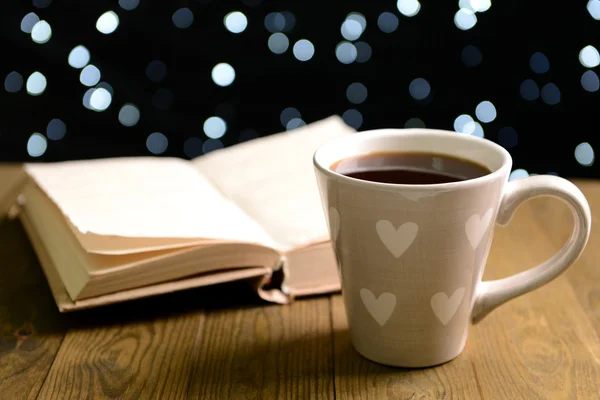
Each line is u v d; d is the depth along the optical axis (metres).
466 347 0.59
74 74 1.45
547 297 0.64
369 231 0.54
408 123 1.46
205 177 0.74
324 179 0.55
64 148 1.49
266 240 0.63
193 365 0.57
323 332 0.60
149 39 1.44
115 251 0.60
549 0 1.34
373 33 1.41
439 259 0.54
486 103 1.39
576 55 1.36
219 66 1.37
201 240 0.61
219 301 0.64
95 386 0.56
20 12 1.41
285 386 0.56
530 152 1.46
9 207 0.77
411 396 0.54
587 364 0.57
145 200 0.66
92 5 1.41
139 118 1.47
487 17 1.37
